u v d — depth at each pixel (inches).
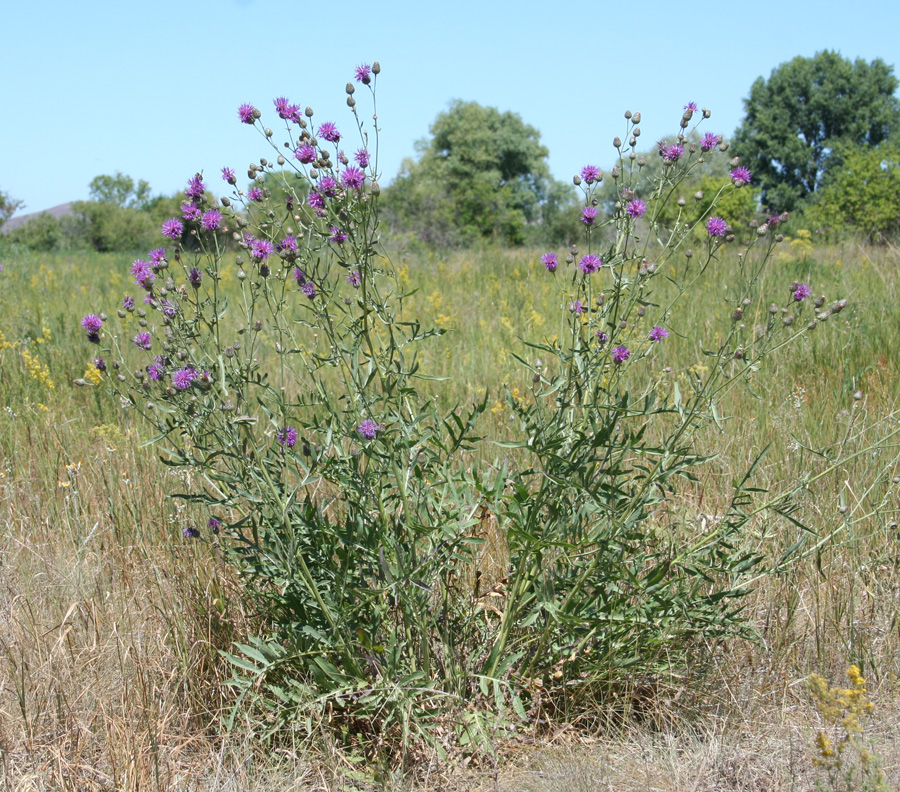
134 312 111.7
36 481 172.2
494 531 138.9
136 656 113.0
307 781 102.2
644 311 113.0
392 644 101.9
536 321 283.7
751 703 113.8
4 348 257.3
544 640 110.7
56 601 132.7
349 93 103.4
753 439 173.3
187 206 111.7
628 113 108.0
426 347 260.5
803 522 139.8
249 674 114.7
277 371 221.1
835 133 1920.5
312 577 108.7
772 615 127.4
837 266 351.9
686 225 111.6
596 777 99.2
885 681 117.9
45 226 1593.3
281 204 111.0
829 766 91.9
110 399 211.8
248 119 106.6
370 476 105.4
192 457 108.7
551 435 103.0
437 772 102.7
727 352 115.9
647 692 114.9
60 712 109.2
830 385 202.2
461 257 533.0
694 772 101.1
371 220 108.8
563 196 2025.1
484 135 1780.3
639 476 109.6
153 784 97.7
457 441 108.7
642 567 117.8
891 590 134.0
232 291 371.9
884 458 157.1
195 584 126.3
